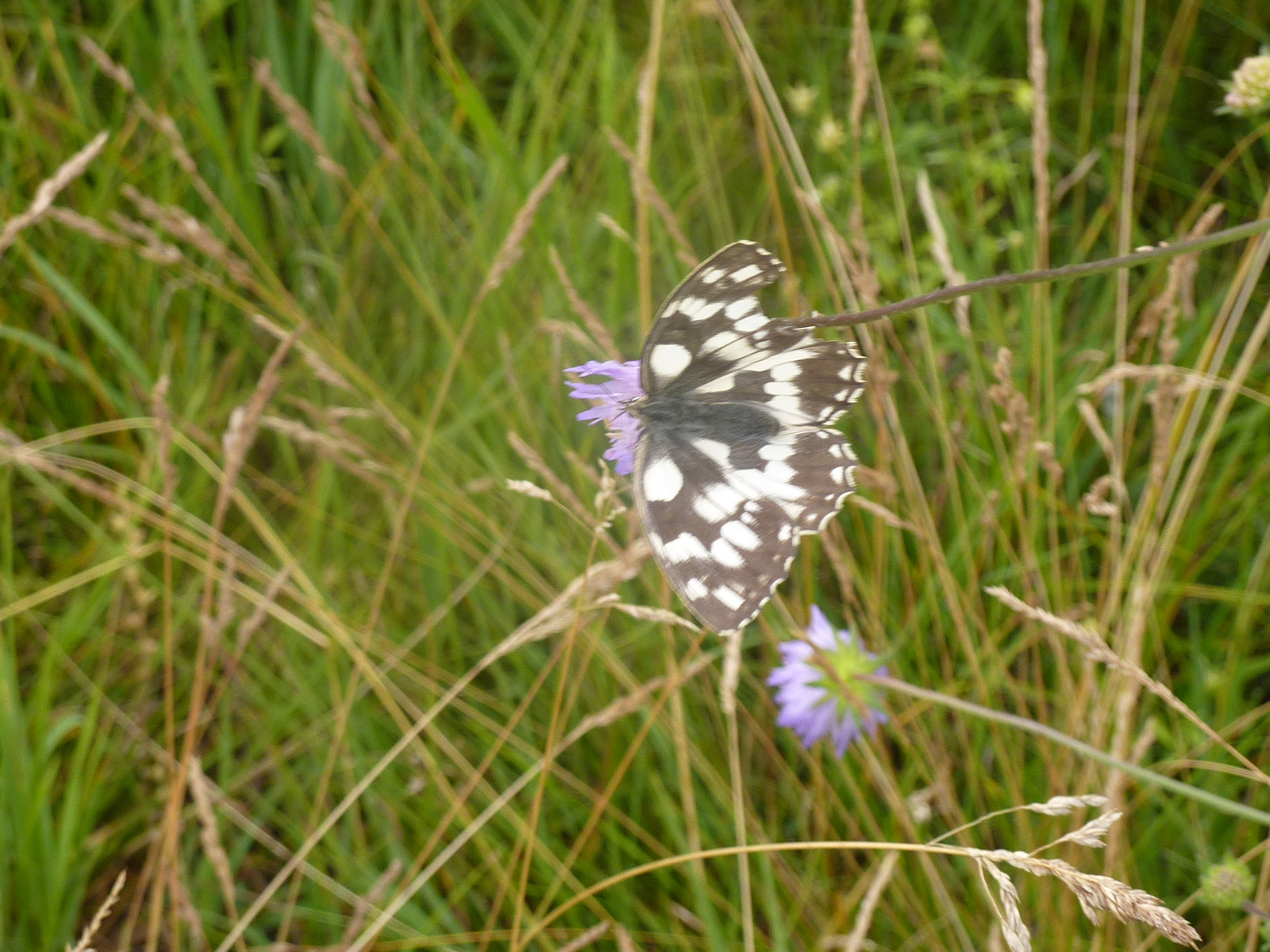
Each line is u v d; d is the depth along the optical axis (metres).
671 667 0.27
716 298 0.22
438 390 0.32
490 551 0.31
